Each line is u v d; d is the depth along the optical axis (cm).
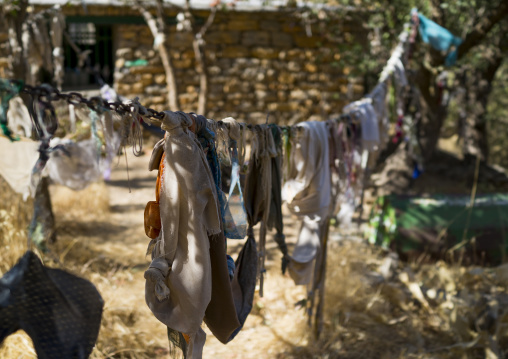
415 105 928
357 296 547
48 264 425
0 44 1081
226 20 1252
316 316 470
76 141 502
